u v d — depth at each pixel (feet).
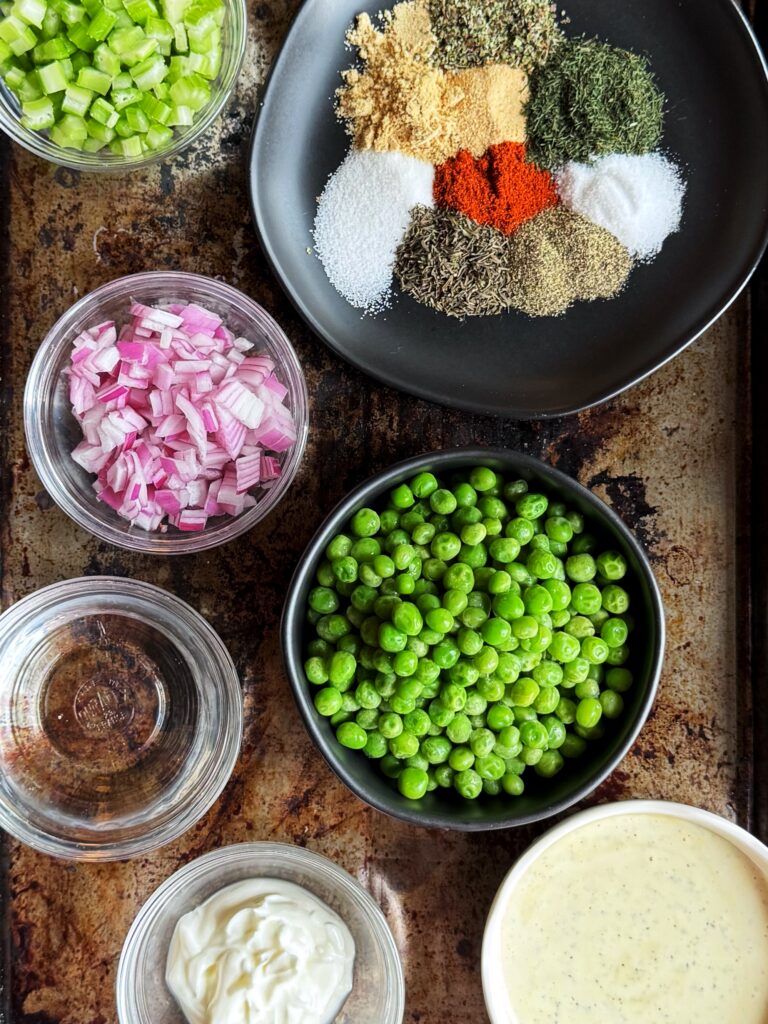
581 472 1.05
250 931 0.95
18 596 1.04
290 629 0.91
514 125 1.00
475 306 1.04
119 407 0.97
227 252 1.04
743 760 1.04
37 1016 1.03
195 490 1.00
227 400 0.97
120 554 1.04
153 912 0.99
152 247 1.03
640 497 1.04
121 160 1.00
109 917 1.03
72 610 1.04
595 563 0.96
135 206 1.03
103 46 0.91
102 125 0.97
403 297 1.04
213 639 1.02
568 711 0.95
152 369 0.97
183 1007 0.97
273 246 1.00
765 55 1.04
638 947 0.98
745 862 0.99
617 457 1.05
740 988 0.98
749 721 1.03
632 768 1.04
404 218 1.01
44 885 1.03
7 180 1.02
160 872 1.04
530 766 0.98
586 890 0.99
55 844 1.02
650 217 1.01
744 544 1.04
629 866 0.99
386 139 0.99
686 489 1.04
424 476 0.96
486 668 0.90
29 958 1.03
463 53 0.99
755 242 1.00
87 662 1.05
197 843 1.04
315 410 1.05
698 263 1.03
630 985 0.98
